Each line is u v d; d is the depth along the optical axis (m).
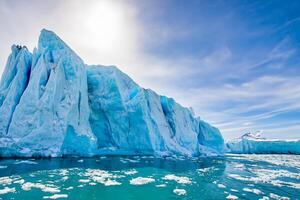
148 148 35.38
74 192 11.45
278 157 49.53
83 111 30.19
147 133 35.69
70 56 28.95
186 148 44.91
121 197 11.24
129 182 14.52
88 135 28.02
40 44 28.73
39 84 25.03
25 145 21.78
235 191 13.63
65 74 27.86
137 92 39.41
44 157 22.38
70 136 26.44
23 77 27.75
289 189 14.73
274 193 13.58
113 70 37.81
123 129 35.44
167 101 48.28
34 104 23.84
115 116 35.28
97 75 36.69
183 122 48.88
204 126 55.97
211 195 12.42
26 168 16.67
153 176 17.08
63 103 25.95
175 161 29.25
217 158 41.00
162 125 42.22
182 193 12.52
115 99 35.62
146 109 38.12
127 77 41.69
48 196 10.49
